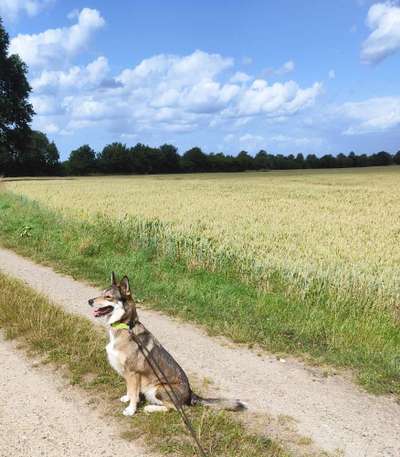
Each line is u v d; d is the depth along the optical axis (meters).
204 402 6.20
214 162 137.25
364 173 93.50
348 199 35.12
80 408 6.26
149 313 10.63
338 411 6.61
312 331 9.62
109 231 19.30
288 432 6.00
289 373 7.82
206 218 22.55
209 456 5.30
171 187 49.25
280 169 145.00
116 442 5.53
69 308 10.77
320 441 5.83
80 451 5.34
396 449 5.75
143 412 6.10
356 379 7.68
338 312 10.98
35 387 6.80
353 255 15.61
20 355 7.86
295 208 28.53
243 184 56.12
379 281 12.32
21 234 18.88
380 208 29.17
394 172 96.56
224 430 5.79
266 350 8.73
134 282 12.77
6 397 6.51
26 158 95.62
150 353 5.98
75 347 7.96
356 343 9.16
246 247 16.06
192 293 11.75
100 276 13.55
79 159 120.44
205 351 8.61
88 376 7.14
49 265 14.91
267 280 13.04
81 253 16.17
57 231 19.47
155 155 129.25
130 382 6.01
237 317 10.33
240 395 6.97
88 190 42.50
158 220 20.56
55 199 31.39
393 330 10.11
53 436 5.61
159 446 5.44
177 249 16.16
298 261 13.93
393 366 8.09
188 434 5.66
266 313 10.62
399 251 16.48
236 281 13.36
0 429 5.72
